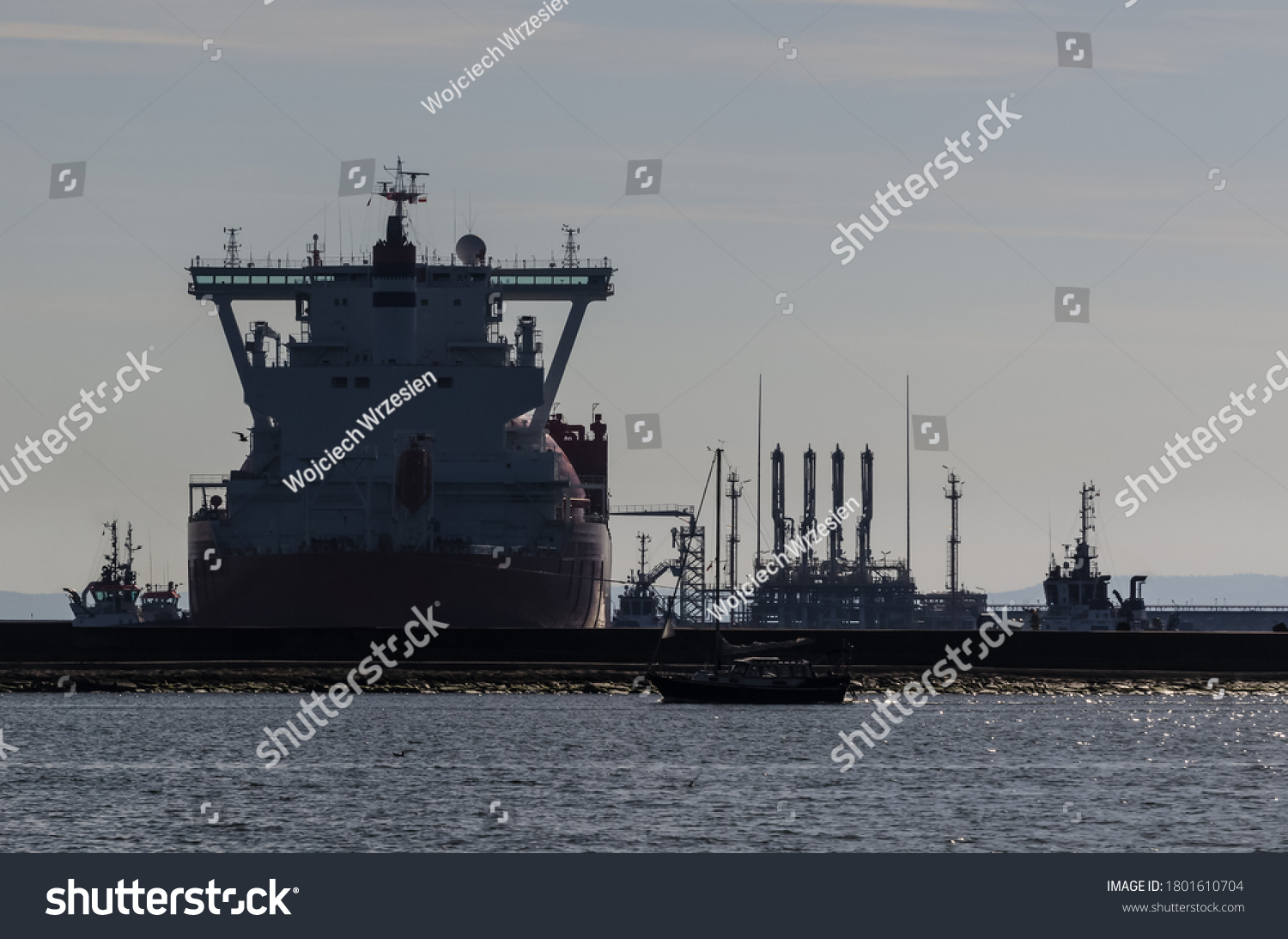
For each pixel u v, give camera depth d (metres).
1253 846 157.75
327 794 181.12
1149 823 169.25
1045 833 163.12
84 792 181.62
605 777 194.12
